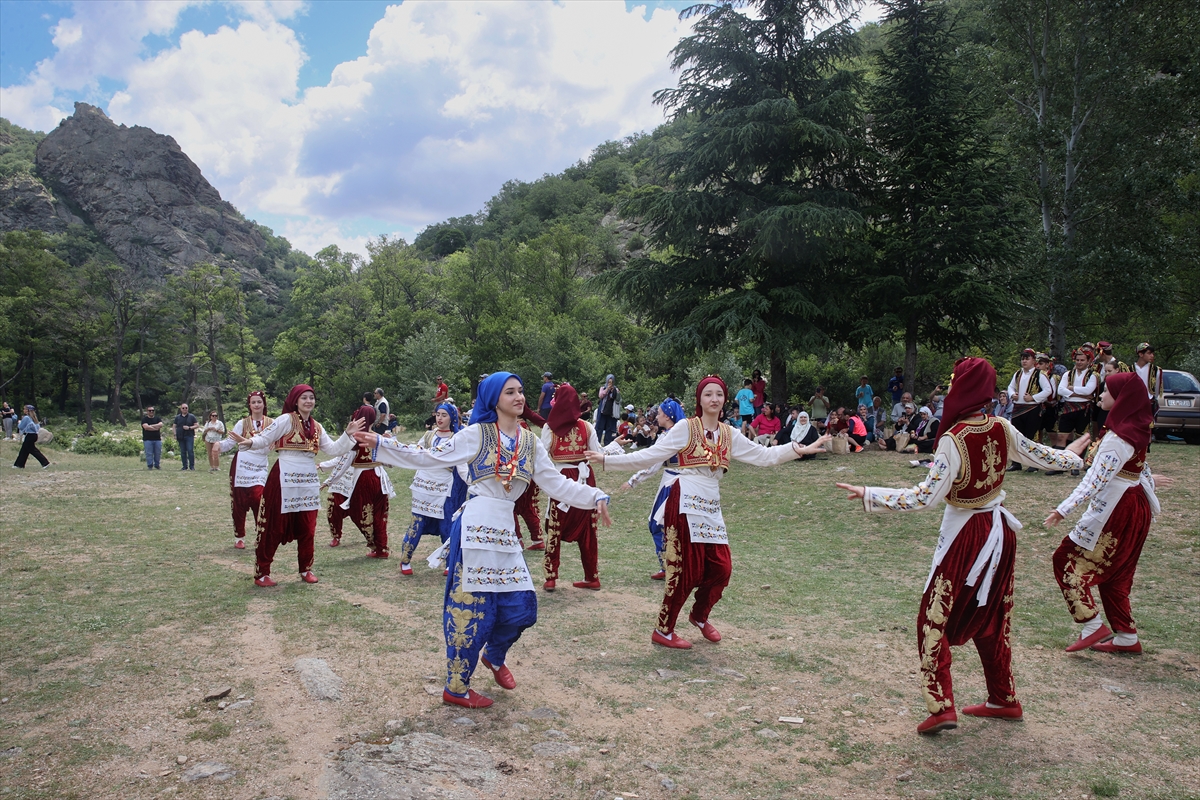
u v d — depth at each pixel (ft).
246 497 28.73
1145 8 77.20
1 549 28.48
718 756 11.91
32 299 196.34
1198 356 85.35
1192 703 13.57
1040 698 13.96
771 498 40.81
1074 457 13.28
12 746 11.80
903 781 10.97
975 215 64.08
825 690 14.66
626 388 133.28
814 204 63.36
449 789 10.61
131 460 71.87
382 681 14.76
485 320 170.71
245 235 482.28
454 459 14.03
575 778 11.13
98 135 447.42
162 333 219.20
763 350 64.90
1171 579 22.29
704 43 71.15
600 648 17.29
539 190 410.93
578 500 14.66
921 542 29.71
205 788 10.51
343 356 181.06
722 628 18.98
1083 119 78.89
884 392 98.43
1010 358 91.91
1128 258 73.41
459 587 13.56
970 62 86.17
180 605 20.31
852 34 72.43
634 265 76.89
